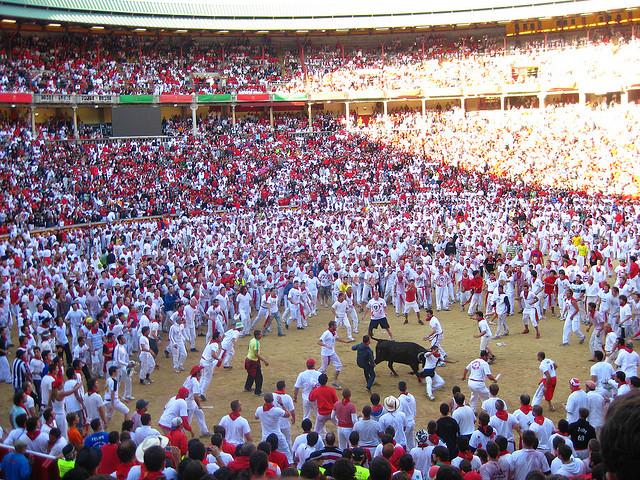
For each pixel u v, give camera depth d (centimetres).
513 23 7406
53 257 3123
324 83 6981
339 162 5856
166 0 6569
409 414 1370
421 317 2766
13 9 5569
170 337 2138
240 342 2470
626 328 2188
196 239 3656
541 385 1650
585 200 4625
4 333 2053
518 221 4109
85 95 5684
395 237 3438
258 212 4756
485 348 2077
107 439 1154
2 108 5584
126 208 4506
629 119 6106
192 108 6294
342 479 762
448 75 7069
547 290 2694
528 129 6294
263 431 1362
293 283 2694
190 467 811
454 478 805
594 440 922
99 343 1998
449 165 5828
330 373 2070
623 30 7056
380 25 7112
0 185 4238
